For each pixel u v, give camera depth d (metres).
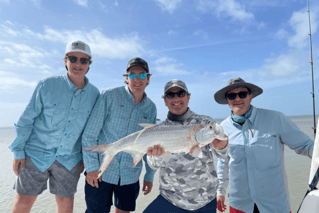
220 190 3.67
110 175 3.38
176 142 2.66
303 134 3.12
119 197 3.49
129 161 3.49
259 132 3.25
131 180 3.51
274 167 3.11
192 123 2.89
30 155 3.40
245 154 3.26
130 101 3.64
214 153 2.76
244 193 3.23
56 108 3.46
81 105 3.61
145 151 2.79
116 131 3.50
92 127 3.41
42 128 3.47
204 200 2.56
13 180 8.91
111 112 3.51
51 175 3.58
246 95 3.41
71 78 3.58
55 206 6.03
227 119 3.72
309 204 1.43
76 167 3.67
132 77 3.42
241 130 3.41
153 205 2.68
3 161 13.35
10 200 6.64
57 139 3.48
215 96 3.90
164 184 2.68
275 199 3.03
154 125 2.80
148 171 4.01
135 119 3.65
